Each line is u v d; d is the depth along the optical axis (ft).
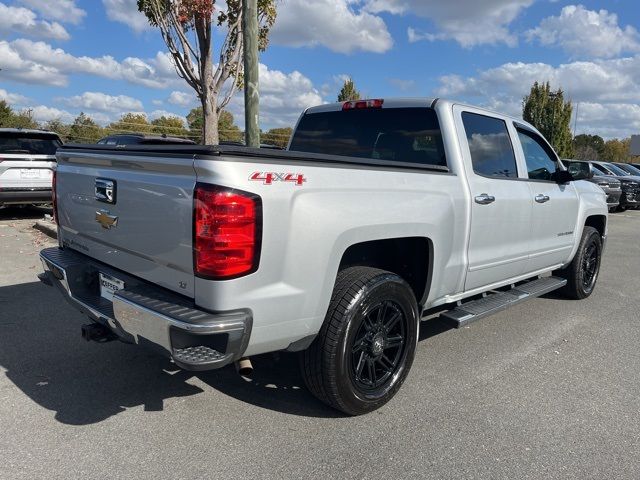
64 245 13.00
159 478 8.70
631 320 18.17
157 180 9.11
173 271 9.11
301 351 10.28
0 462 8.98
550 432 10.52
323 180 9.35
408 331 11.45
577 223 18.88
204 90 29.19
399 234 10.82
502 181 14.37
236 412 10.91
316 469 9.06
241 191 8.24
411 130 13.76
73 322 15.89
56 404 11.05
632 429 10.72
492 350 14.90
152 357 13.53
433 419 10.89
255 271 8.52
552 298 20.86
